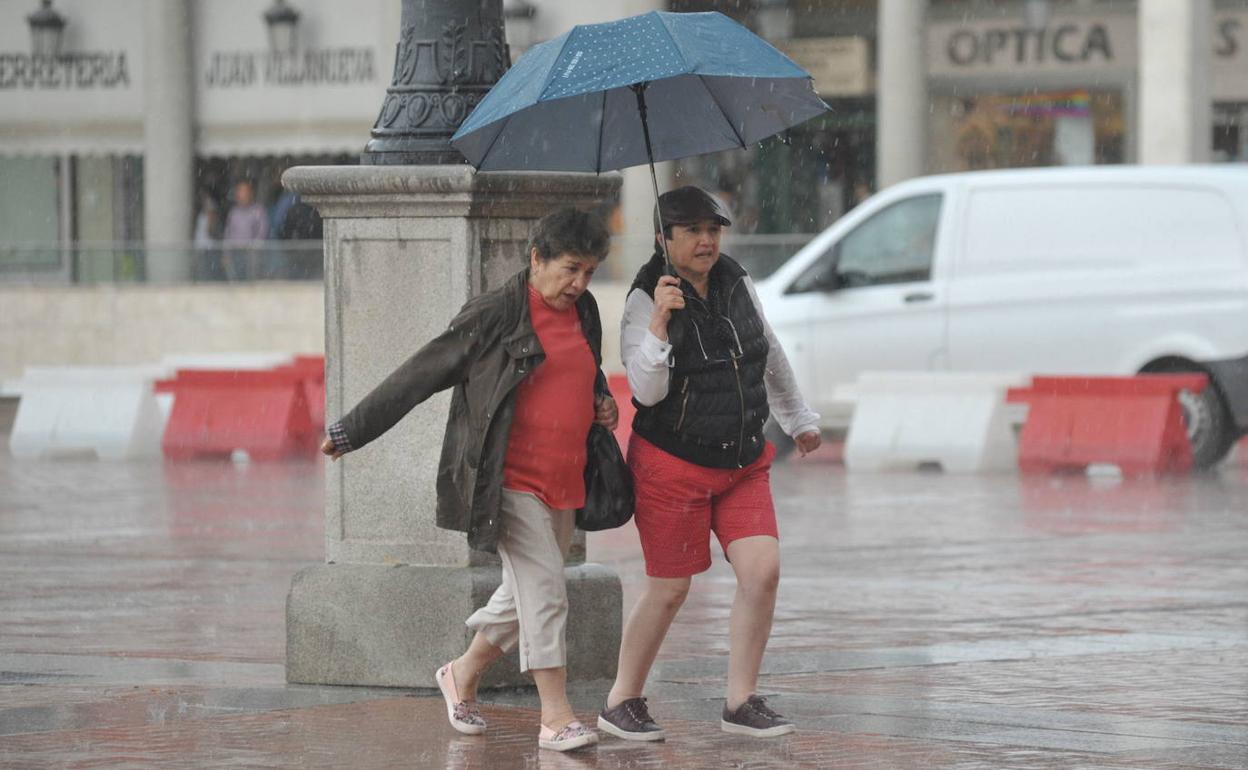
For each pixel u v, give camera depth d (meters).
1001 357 56.31
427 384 19.53
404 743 20.02
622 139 20.88
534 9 84.75
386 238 22.98
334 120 88.44
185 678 24.00
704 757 19.36
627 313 19.94
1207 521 41.56
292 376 60.97
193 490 49.62
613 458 19.86
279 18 87.88
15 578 33.53
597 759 19.28
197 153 90.62
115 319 83.69
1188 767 18.91
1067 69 84.38
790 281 59.22
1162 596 31.08
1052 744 19.94
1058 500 46.41
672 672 24.50
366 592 23.03
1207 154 77.38
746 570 20.02
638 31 19.31
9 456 61.81
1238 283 53.69
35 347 84.50
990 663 25.05
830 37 88.25
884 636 27.33
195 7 89.94
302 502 46.41
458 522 19.69
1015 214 56.50
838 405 58.84
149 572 34.22
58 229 95.25
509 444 19.56
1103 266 55.34
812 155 88.12
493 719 21.23
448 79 23.11
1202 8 76.25
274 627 28.27
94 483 51.81
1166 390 52.84
